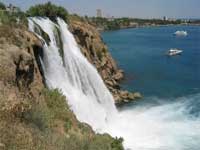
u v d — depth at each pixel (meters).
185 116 36.53
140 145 28.36
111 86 46.12
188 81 57.34
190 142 29.02
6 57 20.50
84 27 47.25
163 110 39.16
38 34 31.23
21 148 12.13
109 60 52.78
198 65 78.19
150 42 151.50
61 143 14.66
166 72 66.38
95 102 37.12
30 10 36.91
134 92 47.38
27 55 22.98
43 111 18.64
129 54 99.31
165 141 29.33
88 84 37.91
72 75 35.44
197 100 43.72
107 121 34.41
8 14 28.25
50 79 29.75
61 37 37.19
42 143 13.45
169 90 49.75
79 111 30.59
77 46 41.41
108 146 21.41
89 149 16.89
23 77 21.95
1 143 11.80
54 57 31.62
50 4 39.06
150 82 55.47
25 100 17.53
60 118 21.69
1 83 17.91
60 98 24.77
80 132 21.58
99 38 52.31
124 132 31.62
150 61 83.56
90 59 45.09
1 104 14.66
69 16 45.44
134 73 63.66
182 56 98.12
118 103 42.31
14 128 13.34
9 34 24.02
